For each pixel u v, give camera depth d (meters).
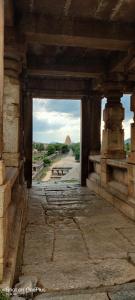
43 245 4.12
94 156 9.33
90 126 10.13
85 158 10.25
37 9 4.93
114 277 3.08
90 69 7.56
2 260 2.62
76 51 7.14
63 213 6.14
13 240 3.57
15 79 5.16
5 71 5.07
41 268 3.31
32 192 8.88
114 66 6.94
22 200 5.47
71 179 13.52
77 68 7.52
